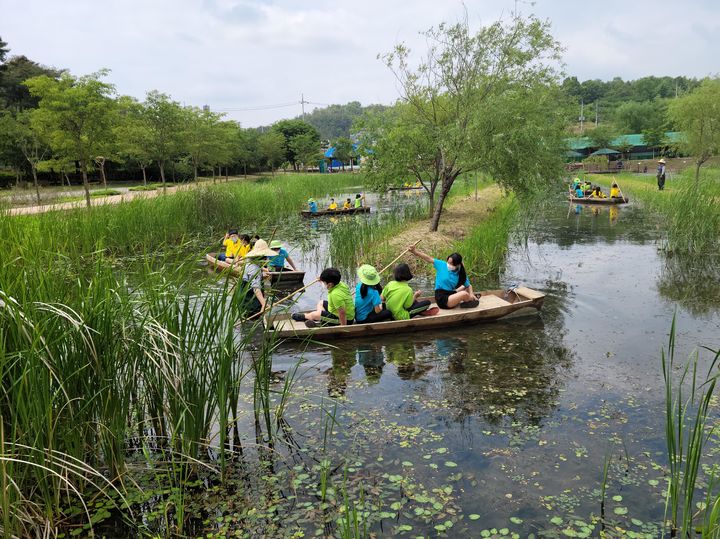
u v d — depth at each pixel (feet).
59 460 12.07
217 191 63.77
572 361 21.99
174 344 14.51
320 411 18.08
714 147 87.51
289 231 60.29
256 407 18.07
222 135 134.21
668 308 28.91
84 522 12.75
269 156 192.54
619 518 12.41
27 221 34.37
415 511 12.80
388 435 16.44
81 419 13.12
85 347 13.10
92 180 151.94
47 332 12.57
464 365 21.81
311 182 119.03
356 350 23.62
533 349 23.38
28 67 149.38
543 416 17.43
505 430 16.58
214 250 49.06
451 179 52.42
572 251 45.55
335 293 24.57
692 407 17.54
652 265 39.34
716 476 13.82
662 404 18.07
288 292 34.09
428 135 55.31
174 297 15.05
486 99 48.49
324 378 20.83
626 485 13.66
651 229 55.98
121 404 14.03
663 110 245.65
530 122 45.91
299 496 13.61
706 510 11.38
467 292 27.58
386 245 45.11
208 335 15.07
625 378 20.22
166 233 49.24
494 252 40.70
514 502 13.08
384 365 21.97
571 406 18.08
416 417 17.58
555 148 52.29
